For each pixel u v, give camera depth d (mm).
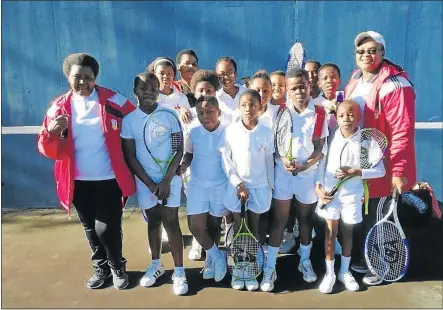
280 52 5379
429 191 4430
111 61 5395
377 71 3840
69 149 3566
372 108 3756
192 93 4137
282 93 4129
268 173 3781
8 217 5453
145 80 3562
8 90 5453
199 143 3752
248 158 3654
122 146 3697
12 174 5633
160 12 5309
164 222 3723
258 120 3738
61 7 5285
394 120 3672
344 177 3670
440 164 5555
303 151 3762
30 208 5691
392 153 3666
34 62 5398
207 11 5309
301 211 3877
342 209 3738
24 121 5523
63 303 3662
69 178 3600
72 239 4844
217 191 3787
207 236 3854
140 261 4340
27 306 3629
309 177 3801
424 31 5309
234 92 4270
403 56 5363
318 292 3748
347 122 3650
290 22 5320
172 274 4062
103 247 3883
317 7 5289
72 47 5367
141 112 3670
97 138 3600
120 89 5441
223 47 5379
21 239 4863
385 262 3869
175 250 3779
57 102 3637
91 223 3818
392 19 5293
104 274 3900
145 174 3645
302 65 4797
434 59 5359
